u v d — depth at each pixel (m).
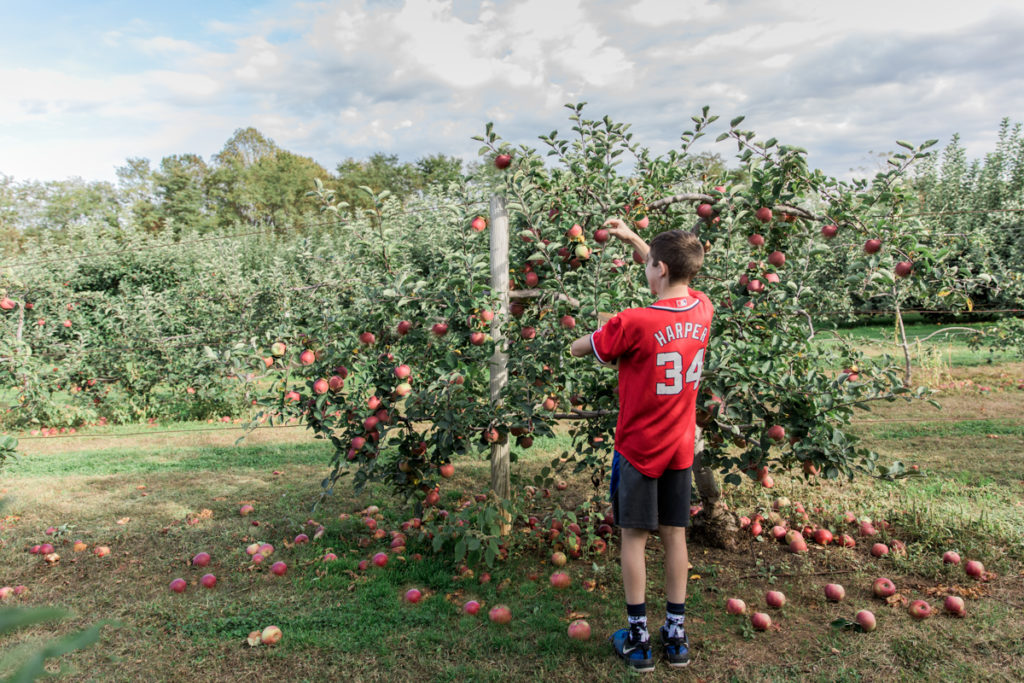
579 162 4.06
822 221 3.59
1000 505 4.36
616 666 2.70
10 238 26.19
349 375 3.97
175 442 7.27
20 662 2.64
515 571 3.65
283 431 7.82
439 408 3.71
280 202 44.19
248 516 4.74
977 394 8.22
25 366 7.46
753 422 3.63
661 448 2.65
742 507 4.49
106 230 13.11
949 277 3.56
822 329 4.91
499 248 3.87
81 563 3.90
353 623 3.09
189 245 12.32
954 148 16.45
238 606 3.29
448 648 2.86
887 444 6.06
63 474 5.95
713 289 3.92
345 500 5.02
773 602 3.18
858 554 3.79
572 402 3.97
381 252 3.98
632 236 3.20
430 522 4.04
